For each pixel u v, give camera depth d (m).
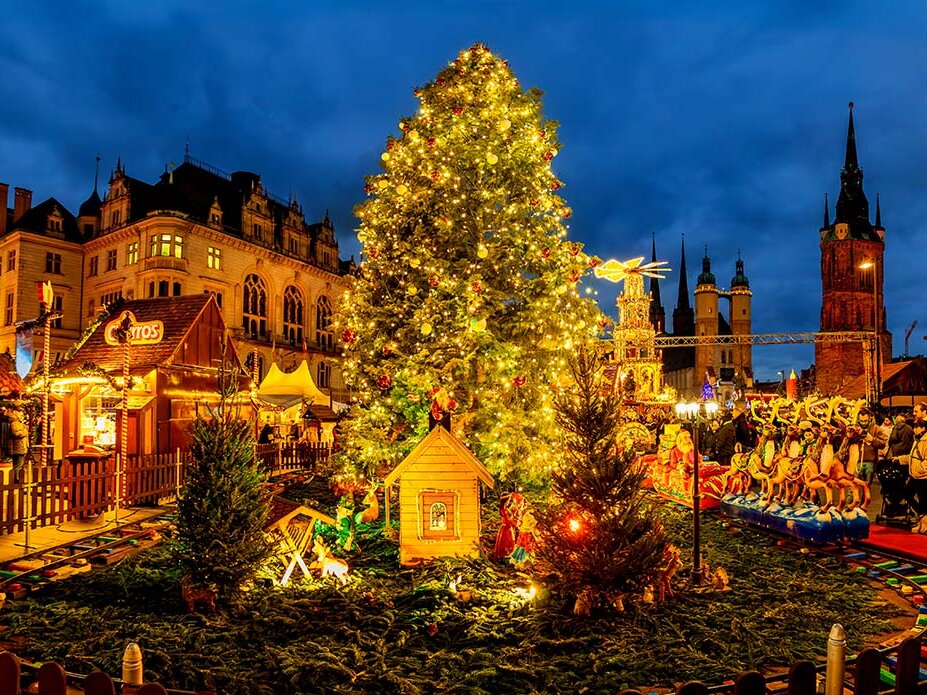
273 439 28.97
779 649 7.04
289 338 63.12
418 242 17.08
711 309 135.75
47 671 4.69
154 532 12.95
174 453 17.56
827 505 11.97
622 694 4.46
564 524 8.23
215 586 8.36
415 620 8.10
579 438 8.40
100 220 57.66
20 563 10.31
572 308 16.73
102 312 21.77
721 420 23.67
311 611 8.41
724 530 13.74
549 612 8.05
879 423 22.11
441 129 16.70
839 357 109.50
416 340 16.78
